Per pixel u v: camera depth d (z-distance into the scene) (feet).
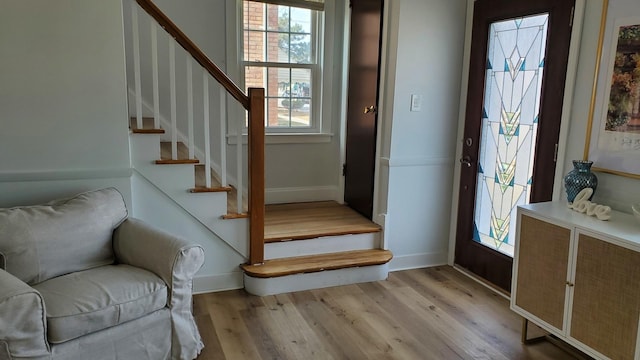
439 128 11.48
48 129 8.24
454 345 8.29
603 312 6.71
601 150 7.98
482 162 10.95
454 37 11.16
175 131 9.29
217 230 9.95
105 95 8.52
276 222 11.89
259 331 8.62
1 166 8.05
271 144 13.70
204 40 12.22
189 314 7.48
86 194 7.97
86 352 6.24
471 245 11.41
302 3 13.12
